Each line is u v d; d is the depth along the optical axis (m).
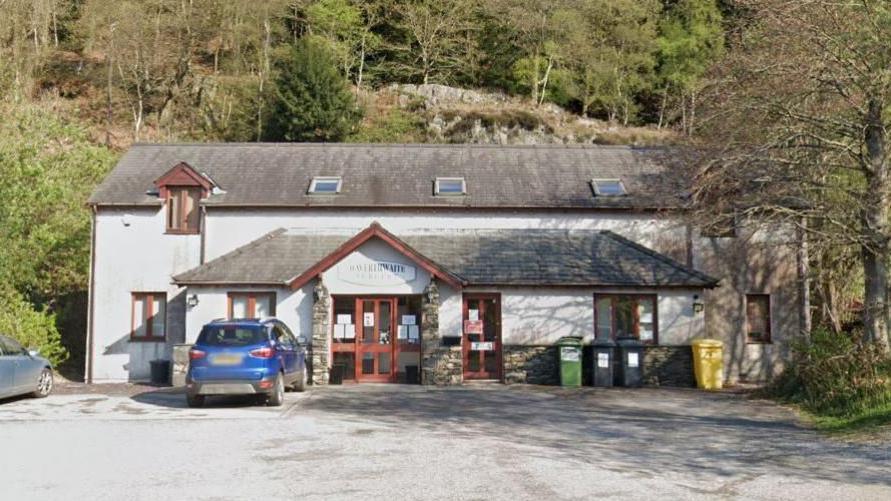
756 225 16.66
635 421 12.92
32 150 24.44
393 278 19.94
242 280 20.03
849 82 14.69
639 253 21.23
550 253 21.20
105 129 40.41
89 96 43.34
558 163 24.55
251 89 42.75
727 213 16.69
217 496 7.48
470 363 20.17
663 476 8.36
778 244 19.17
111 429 11.83
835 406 13.48
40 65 42.22
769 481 8.09
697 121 16.78
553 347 19.98
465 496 7.42
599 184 23.48
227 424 12.34
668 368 19.86
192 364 14.09
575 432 11.65
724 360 21.88
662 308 20.27
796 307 22.14
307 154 24.58
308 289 20.25
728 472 8.58
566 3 49.50
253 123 41.44
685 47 48.91
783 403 15.44
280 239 21.70
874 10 14.34
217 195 22.25
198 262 21.88
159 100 42.84
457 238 21.83
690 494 7.48
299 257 20.97
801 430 11.85
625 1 49.47
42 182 23.81
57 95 42.00
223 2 42.78
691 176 17.20
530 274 20.22
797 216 16.45
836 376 14.01
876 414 12.11
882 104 14.75
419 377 19.86
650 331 20.31
